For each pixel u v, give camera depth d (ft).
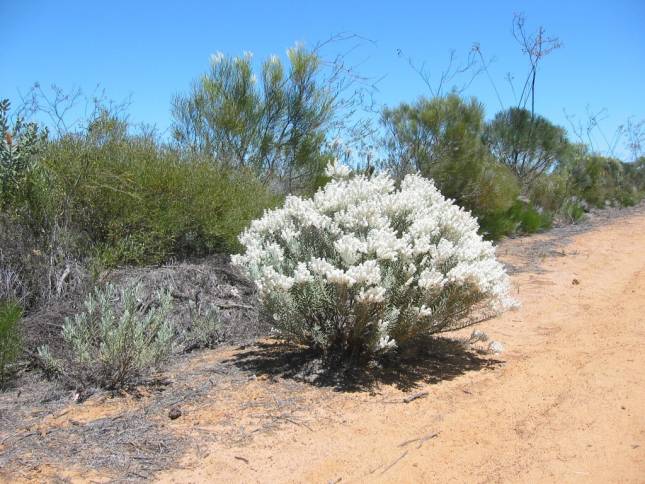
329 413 14.11
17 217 20.16
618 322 22.24
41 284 19.35
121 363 15.52
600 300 26.14
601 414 13.89
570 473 11.26
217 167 28.25
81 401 14.90
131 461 11.75
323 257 17.12
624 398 14.75
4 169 20.21
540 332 21.39
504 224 46.85
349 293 16.12
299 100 35.58
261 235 18.44
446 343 18.90
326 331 17.03
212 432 13.03
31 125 20.86
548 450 12.23
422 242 16.10
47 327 17.84
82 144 23.86
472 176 43.78
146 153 25.40
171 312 20.06
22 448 12.28
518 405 14.66
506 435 13.00
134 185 23.75
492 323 22.65
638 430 13.00
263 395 15.16
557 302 25.88
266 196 28.50
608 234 52.39
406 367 17.46
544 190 65.36
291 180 35.73
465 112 44.06
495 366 17.70
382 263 16.40
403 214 18.21
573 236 50.98
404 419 13.85
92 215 23.39
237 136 34.45
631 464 11.51
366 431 13.19
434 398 15.14
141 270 22.56
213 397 15.03
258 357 18.12
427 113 42.37
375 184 19.25
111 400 14.93
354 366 16.97
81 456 11.94
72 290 19.56
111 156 24.32
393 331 16.76
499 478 11.15
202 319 19.88
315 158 35.86
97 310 18.04
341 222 17.34
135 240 23.43
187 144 32.17
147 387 15.78
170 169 25.34
